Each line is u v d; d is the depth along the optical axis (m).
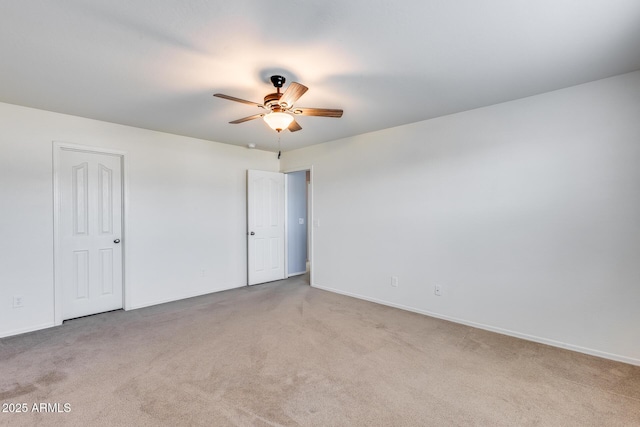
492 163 3.02
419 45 1.95
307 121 3.56
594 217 2.51
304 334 2.95
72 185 3.39
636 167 2.35
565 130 2.63
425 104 3.00
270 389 2.05
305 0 1.52
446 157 3.34
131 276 3.75
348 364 2.38
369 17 1.67
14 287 2.97
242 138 4.35
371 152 4.03
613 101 2.42
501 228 2.98
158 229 3.97
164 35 1.83
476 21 1.71
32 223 3.07
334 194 4.50
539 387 2.08
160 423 1.72
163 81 2.45
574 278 2.60
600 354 2.49
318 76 2.38
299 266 5.84
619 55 2.09
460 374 2.24
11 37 1.83
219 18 1.67
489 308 3.05
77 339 2.85
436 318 3.41
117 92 2.67
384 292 3.92
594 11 1.62
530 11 1.62
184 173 4.22
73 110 3.13
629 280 2.38
